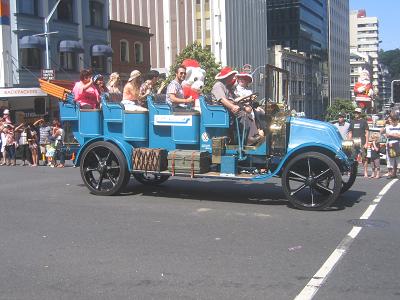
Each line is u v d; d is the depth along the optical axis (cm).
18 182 1211
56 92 1043
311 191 850
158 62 6331
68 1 3397
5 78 2938
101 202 922
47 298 473
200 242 653
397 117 1335
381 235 685
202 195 992
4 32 2925
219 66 4450
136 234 694
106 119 990
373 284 502
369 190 1080
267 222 762
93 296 477
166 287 497
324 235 685
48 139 1855
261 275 529
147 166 937
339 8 13588
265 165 892
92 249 625
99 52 3512
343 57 14062
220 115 886
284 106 941
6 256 600
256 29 7275
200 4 6188
